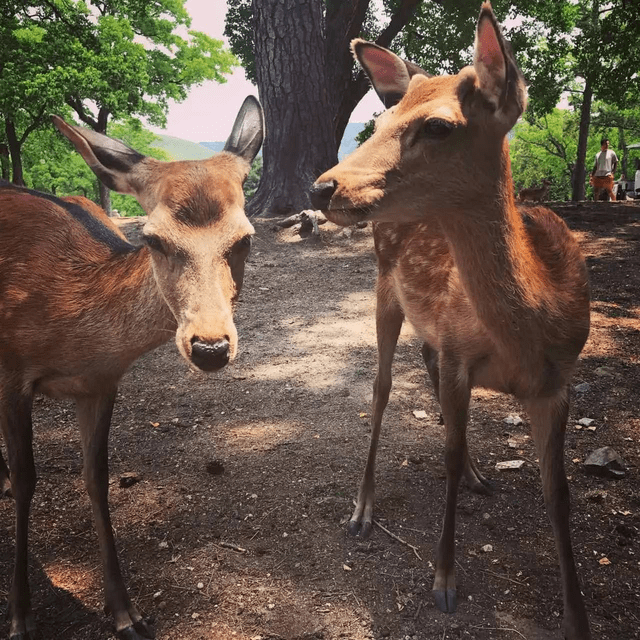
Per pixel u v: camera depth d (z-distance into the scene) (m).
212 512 1.34
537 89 8.77
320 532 1.27
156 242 0.87
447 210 0.89
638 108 14.90
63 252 1.06
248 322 2.54
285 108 4.45
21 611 1.03
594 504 1.34
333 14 6.94
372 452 1.32
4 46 8.98
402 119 0.87
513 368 0.98
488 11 0.80
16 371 1.05
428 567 1.17
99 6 10.60
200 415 1.78
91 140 0.94
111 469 1.51
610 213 4.30
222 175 0.92
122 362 1.04
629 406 1.73
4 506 1.38
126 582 1.14
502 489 1.41
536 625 1.03
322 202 0.86
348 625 1.03
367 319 2.53
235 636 1.02
